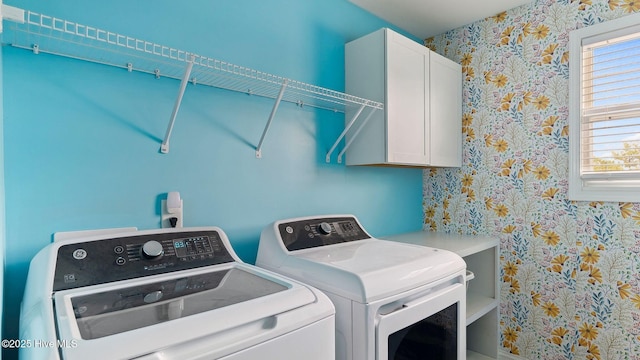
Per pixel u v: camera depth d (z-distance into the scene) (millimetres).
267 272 1143
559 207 2162
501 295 2410
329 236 1673
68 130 1200
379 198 2449
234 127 1654
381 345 1127
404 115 2070
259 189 1746
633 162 1922
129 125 1337
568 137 2115
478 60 2529
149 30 1382
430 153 2266
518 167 2336
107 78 1286
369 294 1106
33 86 1133
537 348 2250
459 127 2562
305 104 1959
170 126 1358
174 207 1410
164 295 929
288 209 1870
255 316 821
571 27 2102
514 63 2350
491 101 2465
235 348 754
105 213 1275
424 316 1289
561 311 2156
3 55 1079
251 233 1708
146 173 1378
